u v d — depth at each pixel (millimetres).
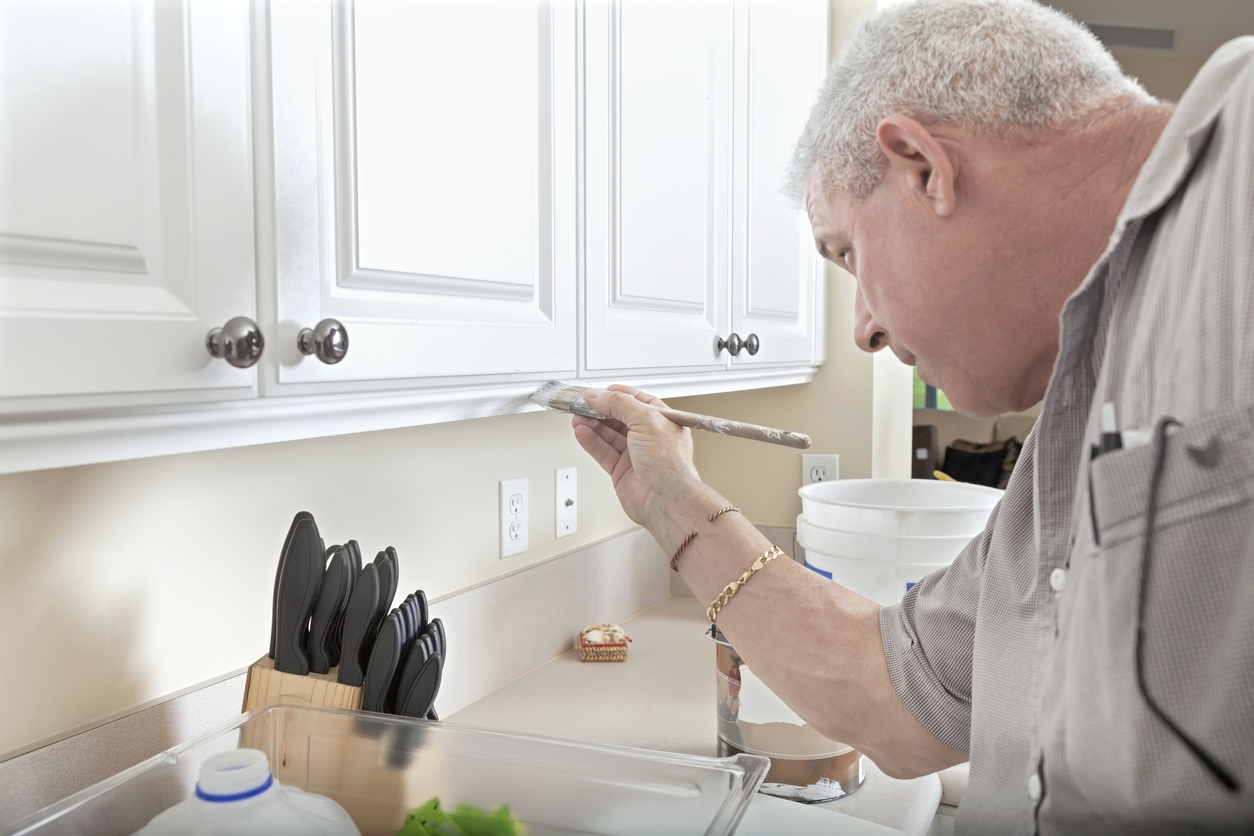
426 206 739
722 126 1280
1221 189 502
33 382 470
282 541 991
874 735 858
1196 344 497
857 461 1831
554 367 918
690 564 955
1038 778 578
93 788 657
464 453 1266
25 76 460
